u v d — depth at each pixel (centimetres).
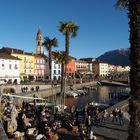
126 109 4950
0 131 1280
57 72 14325
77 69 18975
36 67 13388
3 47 12375
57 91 8888
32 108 3819
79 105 7100
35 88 8794
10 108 3069
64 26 5125
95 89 12312
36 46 16175
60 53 5366
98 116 3378
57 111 3953
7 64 9838
